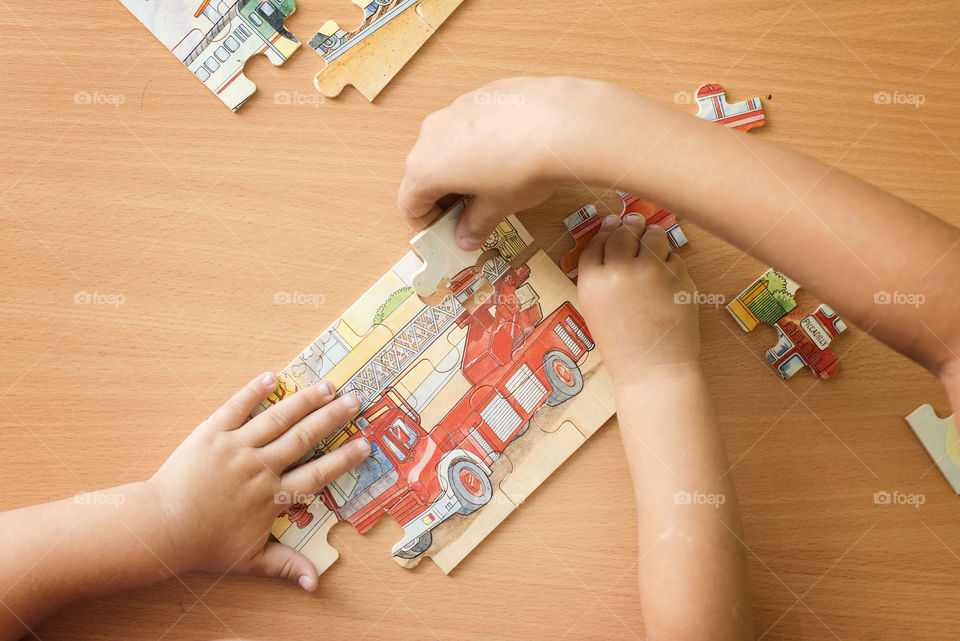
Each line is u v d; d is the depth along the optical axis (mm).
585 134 605
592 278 734
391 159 771
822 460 774
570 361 774
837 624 782
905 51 774
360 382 774
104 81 760
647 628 721
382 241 774
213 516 738
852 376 778
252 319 775
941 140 776
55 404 770
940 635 774
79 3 752
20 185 765
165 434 772
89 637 770
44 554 708
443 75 769
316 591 777
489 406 777
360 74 764
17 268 766
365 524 775
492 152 630
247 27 756
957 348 543
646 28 771
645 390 732
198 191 768
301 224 772
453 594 780
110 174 766
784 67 775
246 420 764
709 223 598
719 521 711
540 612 779
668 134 595
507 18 768
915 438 777
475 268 762
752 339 776
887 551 780
